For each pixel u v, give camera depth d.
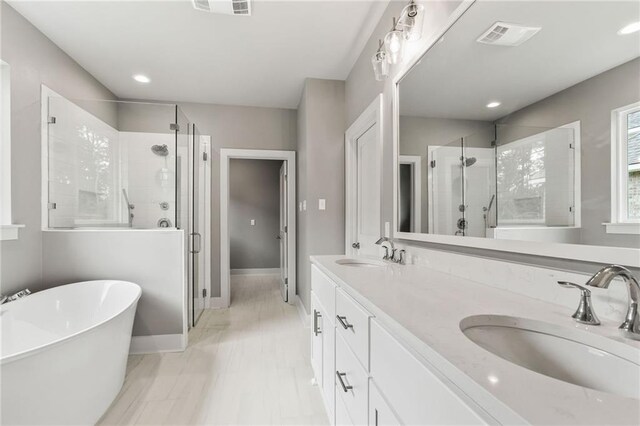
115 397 1.73
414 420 0.66
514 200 1.01
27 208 2.14
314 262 1.93
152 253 2.38
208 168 3.58
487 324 0.78
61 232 2.28
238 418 1.58
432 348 0.58
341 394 1.26
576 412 0.39
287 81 3.07
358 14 2.04
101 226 2.69
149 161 2.74
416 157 1.65
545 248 0.89
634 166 0.67
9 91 2.00
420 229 1.62
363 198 2.59
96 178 2.71
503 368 0.50
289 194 3.76
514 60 1.00
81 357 1.44
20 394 1.20
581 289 0.73
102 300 2.21
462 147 1.28
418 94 1.61
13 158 2.03
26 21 2.11
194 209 3.17
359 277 1.29
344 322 1.20
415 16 1.42
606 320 0.73
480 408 0.47
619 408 0.40
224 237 3.62
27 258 2.13
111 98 3.29
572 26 0.81
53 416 1.31
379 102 2.07
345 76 2.96
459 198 1.30
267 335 2.72
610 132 0.71
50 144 2.34
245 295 4.17
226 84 3.14
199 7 1.94
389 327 0.81
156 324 2.38
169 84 3.13
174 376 2.00
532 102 0.93
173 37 2.31
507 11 1.03
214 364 2.17
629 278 0.63
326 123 3.02
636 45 0.66
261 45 2.42
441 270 1.43
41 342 1.95
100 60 2.65
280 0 1.90
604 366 0.61
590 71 0.76
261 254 5.78
